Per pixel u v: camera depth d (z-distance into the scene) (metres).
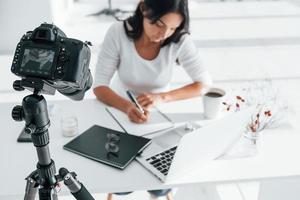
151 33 1.59
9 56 3.62
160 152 1.28
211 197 2.04
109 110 1.55
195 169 1.20
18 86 0.85
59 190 1.09
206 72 1.82
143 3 1.55
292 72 3.46
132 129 1.42
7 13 3.62
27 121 0.83
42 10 3.66
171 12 1.50
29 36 0.84
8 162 1.23
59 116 1.50
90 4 5.16
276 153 1.29
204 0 5.62
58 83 0.83
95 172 1.18
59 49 0.80
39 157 0.87
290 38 4.24
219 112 1.50
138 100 1.58
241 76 3.39
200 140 1.07
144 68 1.77
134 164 1.22
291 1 5.60
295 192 1.47
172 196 1.87
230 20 4.84
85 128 1.42
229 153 1.28
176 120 1.49
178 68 3.50
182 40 1.76
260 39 4.23
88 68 0.90
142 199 1.99
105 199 1.98
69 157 1.25
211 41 4.17
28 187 0.93
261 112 1.47
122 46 1.75
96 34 4.13
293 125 1.46
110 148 1.26
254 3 5.53
